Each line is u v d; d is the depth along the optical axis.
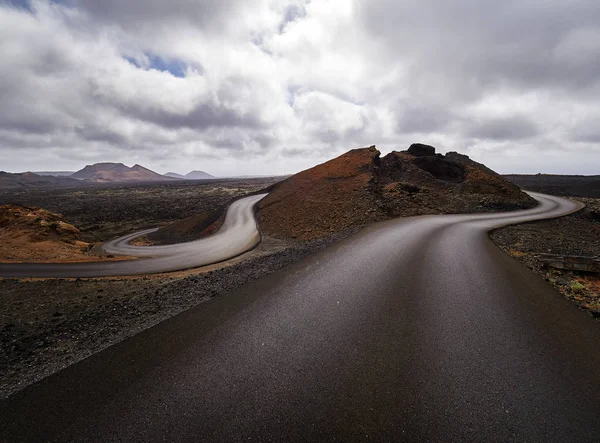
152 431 2.69
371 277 7.68
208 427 2.72
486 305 5.93
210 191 155.38
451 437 2.63
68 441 2.60
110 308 7.88
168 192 161.12
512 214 30.36
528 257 11.38
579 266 9.28
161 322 5.17
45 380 3.56
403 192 34.38
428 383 3.39
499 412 2.95
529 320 5.27
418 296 6.34
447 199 35.75
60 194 167.12
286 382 3.38
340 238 14.84
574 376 3.59
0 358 4.90
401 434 2.65
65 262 24.92
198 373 3.58
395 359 3.89
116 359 3.98
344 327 4.83
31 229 34.03
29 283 15.74
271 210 42.69
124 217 79.75
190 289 8.41
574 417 2.90
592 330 4.95
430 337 4.53
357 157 45.06
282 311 5.52
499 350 4.18
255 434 2.64
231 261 24.28
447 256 10.41
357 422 2.79
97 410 2.98
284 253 12.81
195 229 52.62
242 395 3.16
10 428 2.79
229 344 4.29
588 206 38.41
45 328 7.86
